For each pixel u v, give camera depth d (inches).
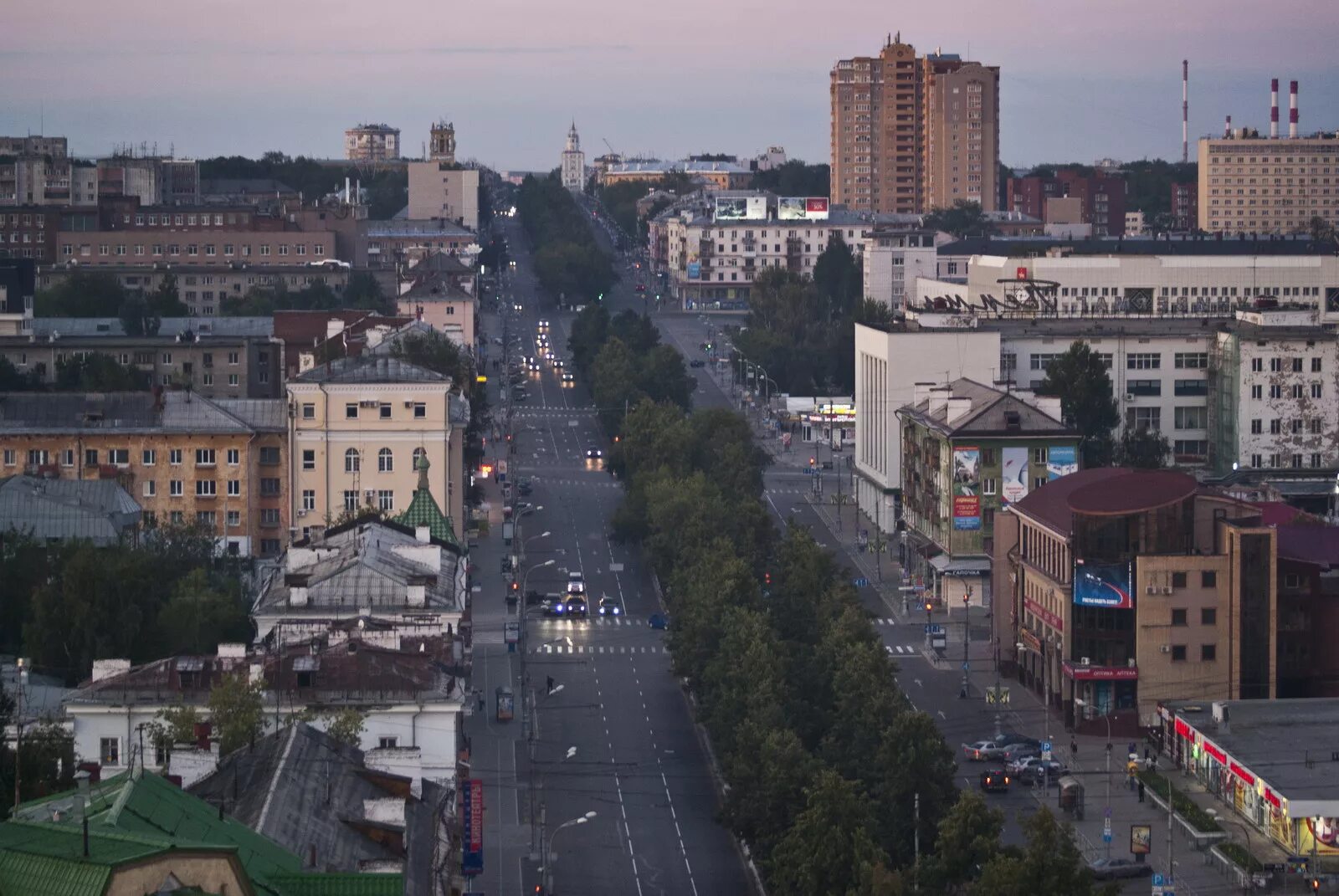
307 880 6535.4
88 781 7263.8
